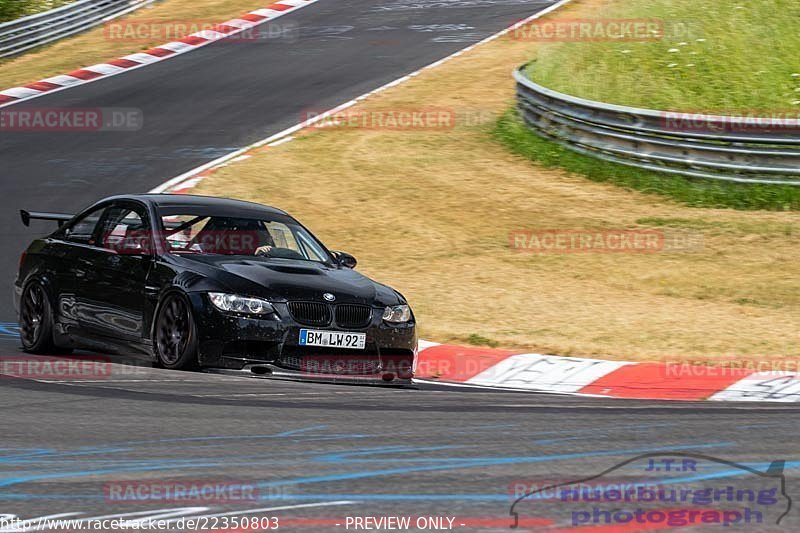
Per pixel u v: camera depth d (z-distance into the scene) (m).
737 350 35.50
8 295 43.31
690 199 57.12
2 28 94.88
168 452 18.59
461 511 14.89
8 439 19.55
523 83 70.81
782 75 69.94
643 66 73.31
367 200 58.47
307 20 109.06
